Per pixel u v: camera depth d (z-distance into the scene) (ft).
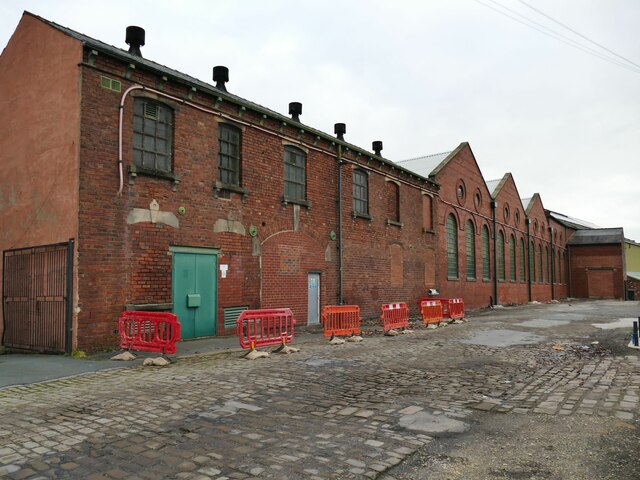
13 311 40.34
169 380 26.00
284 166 54.60
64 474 13.65
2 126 43.50
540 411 20.12
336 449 15.72
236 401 21.65
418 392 23.72
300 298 55.36
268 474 13.73
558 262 179.63
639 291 187.52
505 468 14.21
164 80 41.22
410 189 80.74
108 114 37.40
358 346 40.50
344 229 63.26
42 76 39.29
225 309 45.91
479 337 47.52
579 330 54.54
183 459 14.80
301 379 26.55
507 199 129.08
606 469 14.03
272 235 51.80
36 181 39.01
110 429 17.56
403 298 76.28
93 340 35.50
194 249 43.16
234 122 47.83
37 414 19.44
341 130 76.33
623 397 22.22
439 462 14.71
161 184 40.75
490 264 115.44
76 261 35.01
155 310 39.50
